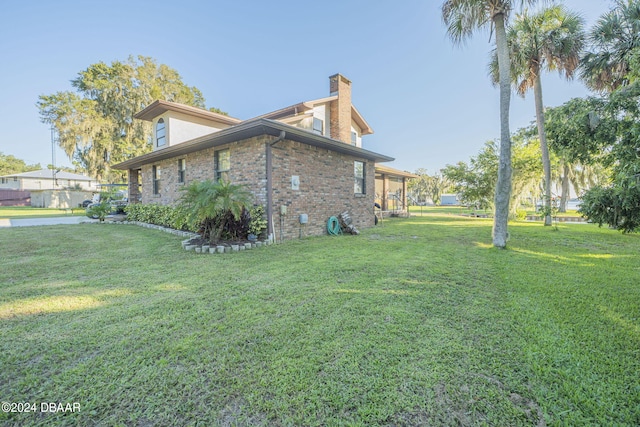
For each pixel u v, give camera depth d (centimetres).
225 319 278
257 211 711
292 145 779
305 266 480
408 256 561
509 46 974
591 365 204
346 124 1342
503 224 660
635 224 290
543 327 261
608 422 155
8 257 546
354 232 895
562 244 704
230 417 159
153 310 299
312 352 221
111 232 901
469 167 1562
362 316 284
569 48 1019
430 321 273
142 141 2497
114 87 2498
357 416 160
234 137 750
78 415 161
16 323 269
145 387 182
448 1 677
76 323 269
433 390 179
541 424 154
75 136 2342
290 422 156
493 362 208
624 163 326
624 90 552
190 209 611
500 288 370
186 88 2936
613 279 408
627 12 796
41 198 2764
